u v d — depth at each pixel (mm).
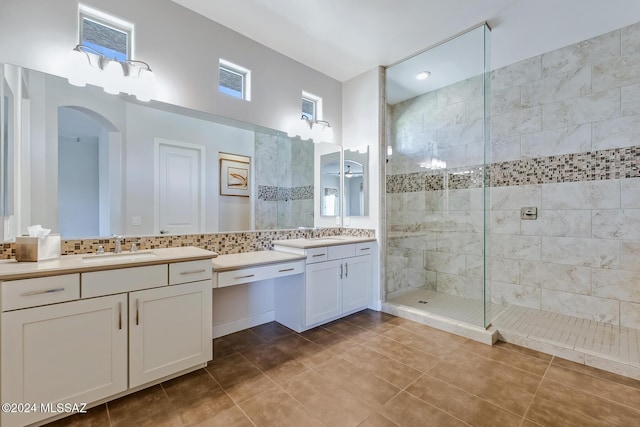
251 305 2848
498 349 2357
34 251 1627
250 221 2848
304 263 2666
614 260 2625
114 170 2061
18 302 1367
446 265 3646
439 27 2570
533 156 3064
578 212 2809
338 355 2250
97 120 1984
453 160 3562
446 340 2529
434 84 3596
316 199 3430
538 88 3025
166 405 1643
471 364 2115
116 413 1572
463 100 3473
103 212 2025
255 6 2303
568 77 2846
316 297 2764
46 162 1825
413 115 3830
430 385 1849
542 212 3020
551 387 1826
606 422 1514
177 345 1870
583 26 2537
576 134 2807
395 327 2824
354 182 3609
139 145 2162
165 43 2201
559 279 2928
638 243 2510
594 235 2725
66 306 1487
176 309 1861
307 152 3320
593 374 1977
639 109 2490
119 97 2066
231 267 2174
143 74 2023
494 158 3320
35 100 1775
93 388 1570
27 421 1396
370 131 3422
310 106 3424
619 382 1880
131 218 2141
